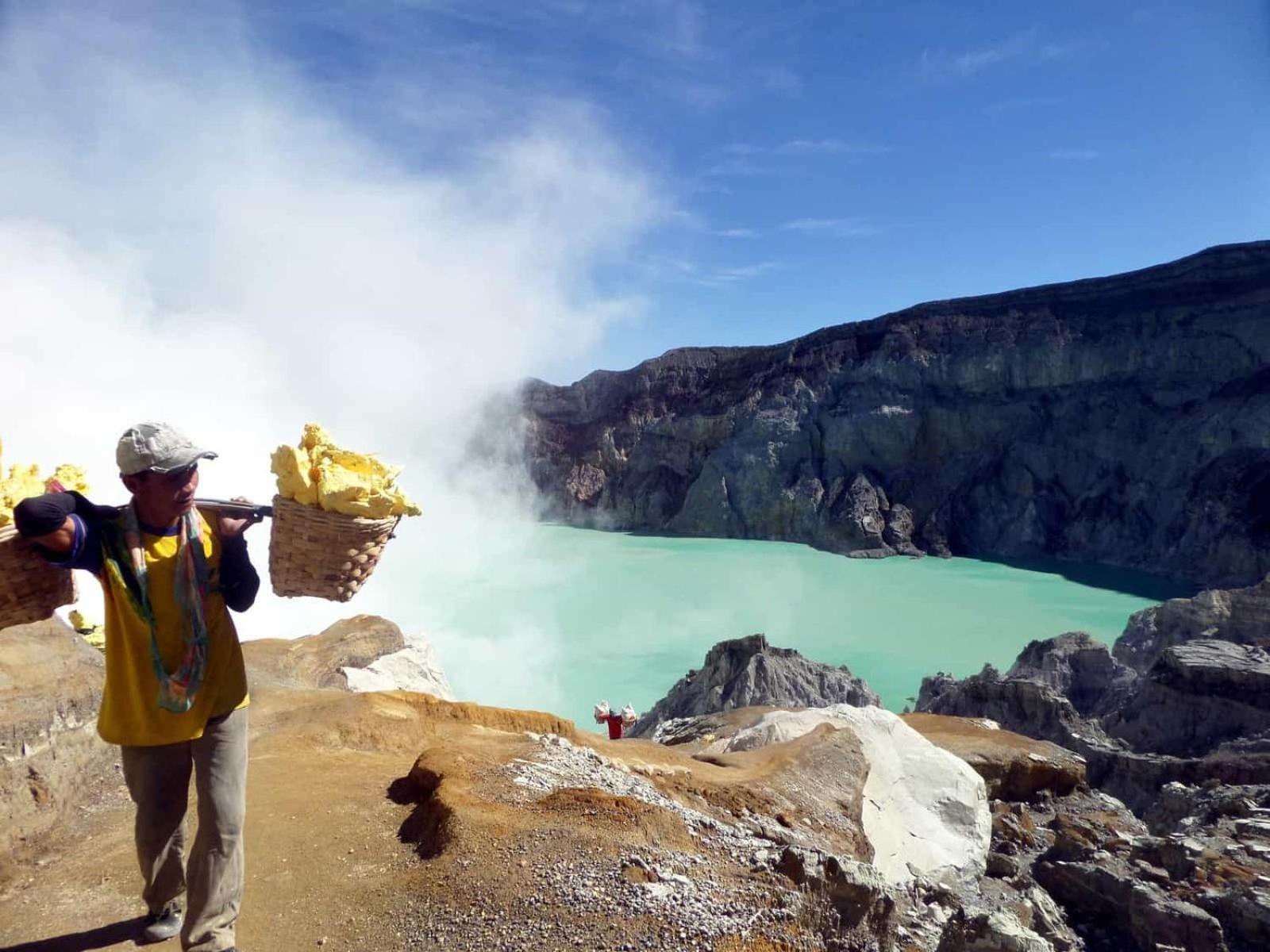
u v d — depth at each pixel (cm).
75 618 1189
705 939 551
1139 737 2600
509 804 739
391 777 877
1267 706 2384
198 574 445
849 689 3206
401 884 621
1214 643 2759
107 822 736
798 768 1149
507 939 545
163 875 524
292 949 548
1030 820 1717
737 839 764
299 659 1697
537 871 614
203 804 469
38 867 655
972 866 1334
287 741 984
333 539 440
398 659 1908
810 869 661
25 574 421
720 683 3297
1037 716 2592
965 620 5031
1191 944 1230
